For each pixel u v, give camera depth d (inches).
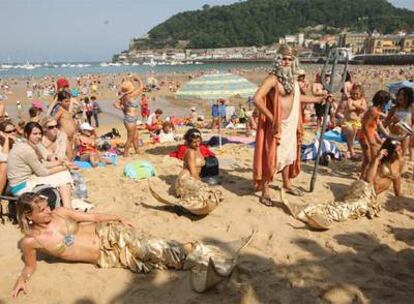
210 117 974.4
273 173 245.6
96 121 824.9
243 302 152.4
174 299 156.3
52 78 3085.6
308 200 257.4
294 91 242.1
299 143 258.7
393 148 257.8
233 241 202.1
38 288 164.9
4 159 232.1
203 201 231.6
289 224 222.8
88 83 2397.9
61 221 177.3
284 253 190.9
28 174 220.4
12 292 161.2
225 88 361.1
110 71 5098.4
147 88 1812.3
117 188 288.7
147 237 176.9
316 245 199.5
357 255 189.2
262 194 252.8
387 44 4916.3
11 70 5600.4
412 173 318.3
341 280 167.5
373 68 3452.3
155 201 260.8
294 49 237.8
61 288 164.2
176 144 506.6
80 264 181.5
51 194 212.4
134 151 456.8
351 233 213.6
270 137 241.1
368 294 157.6
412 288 161.9
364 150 282.0
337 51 257.9
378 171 260.8
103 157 387.9
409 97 287.9
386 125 300.2
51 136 255.1
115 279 170.2
